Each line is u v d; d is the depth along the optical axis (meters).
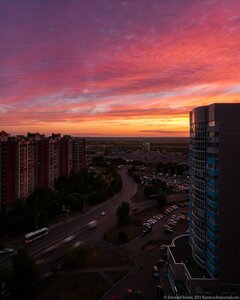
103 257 104.69
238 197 75.56
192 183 92.94
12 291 79.00
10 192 158.50
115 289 83.31
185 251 94.31
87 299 78.62
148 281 87.88
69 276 90.75
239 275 75.69
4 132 163.25
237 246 75.69
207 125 81.69
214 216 75.75
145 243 118.75
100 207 177.12
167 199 196.62
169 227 137.12
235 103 75.31
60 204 164.75
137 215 160.38
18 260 81.19
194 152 90.38
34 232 123.75
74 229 136.88
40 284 84.81
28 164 176.62
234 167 75.44
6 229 126.94
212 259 77.00
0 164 152.88
